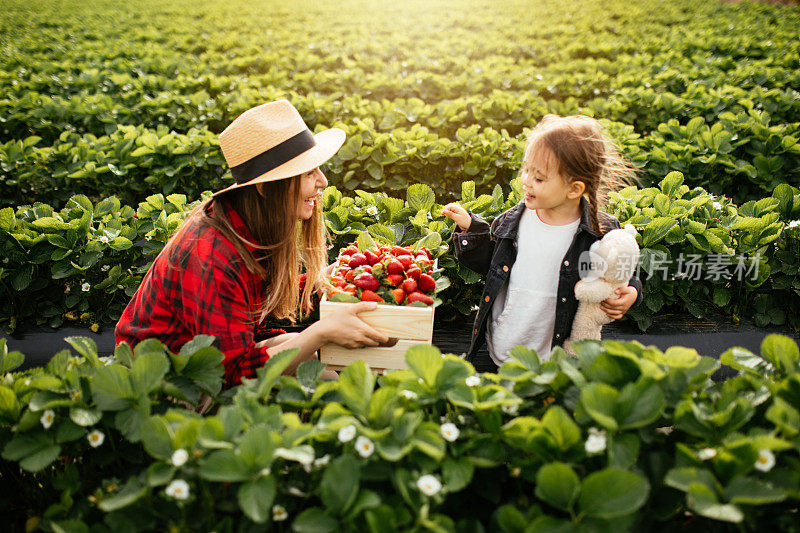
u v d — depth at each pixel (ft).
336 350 8.53
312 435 5.37
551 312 8.80
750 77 29.07
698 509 4.63
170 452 5.20
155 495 5.57
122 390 5.77
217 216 7.85
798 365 5.90
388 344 8.36
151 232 13.14
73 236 13.05
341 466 5.01
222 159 18.79
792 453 5.36
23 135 24.40
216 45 44.01
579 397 5.82
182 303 7.89
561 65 33.04
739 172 18.66
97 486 6.45
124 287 13.43
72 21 57.47
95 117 24.29
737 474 4.91
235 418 5.48
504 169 19.70
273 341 9.16
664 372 5.82
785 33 43.16
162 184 18.66
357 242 10.03
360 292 8.64
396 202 13.28
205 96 24.36
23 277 13.10
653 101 24.64
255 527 5.11
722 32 46.21
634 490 4.71
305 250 9.59
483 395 5.90
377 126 22.77
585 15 57.16
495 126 23.72
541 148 7.83
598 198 8.71
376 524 4.83
